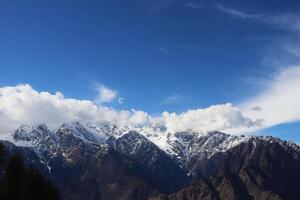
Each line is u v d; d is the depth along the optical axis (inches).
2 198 6230.3
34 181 6496.1
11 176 6412.4
